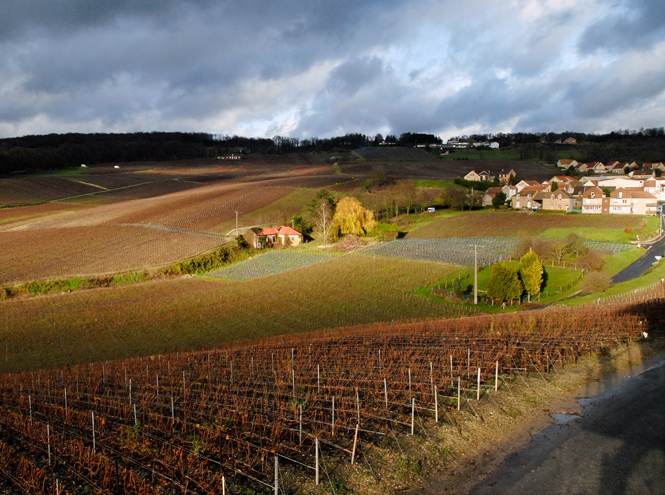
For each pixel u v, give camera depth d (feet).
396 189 396.16
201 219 319.06
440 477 42.91
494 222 290.15
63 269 217.97
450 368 69.87
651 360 74.02
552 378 66.74
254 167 595.47
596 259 188.96
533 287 159.84
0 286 196.44
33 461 46.52
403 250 231.50
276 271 222.48
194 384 71.82
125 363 96.17
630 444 47.75
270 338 120.16
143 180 482.69
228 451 46.85
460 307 150.00
